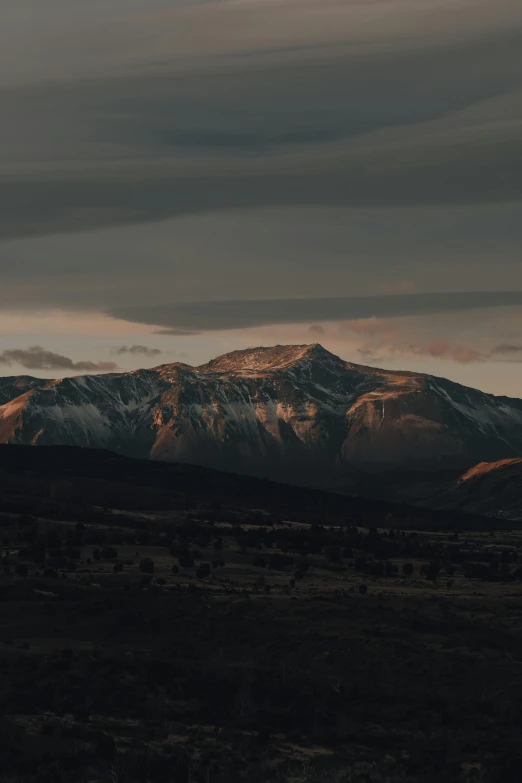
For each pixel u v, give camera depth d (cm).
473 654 16025
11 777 10356
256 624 17038
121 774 10569
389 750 12288
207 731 12300
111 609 17450
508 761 11831
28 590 18525
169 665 14412
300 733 12669
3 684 13012
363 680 14825
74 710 12431
